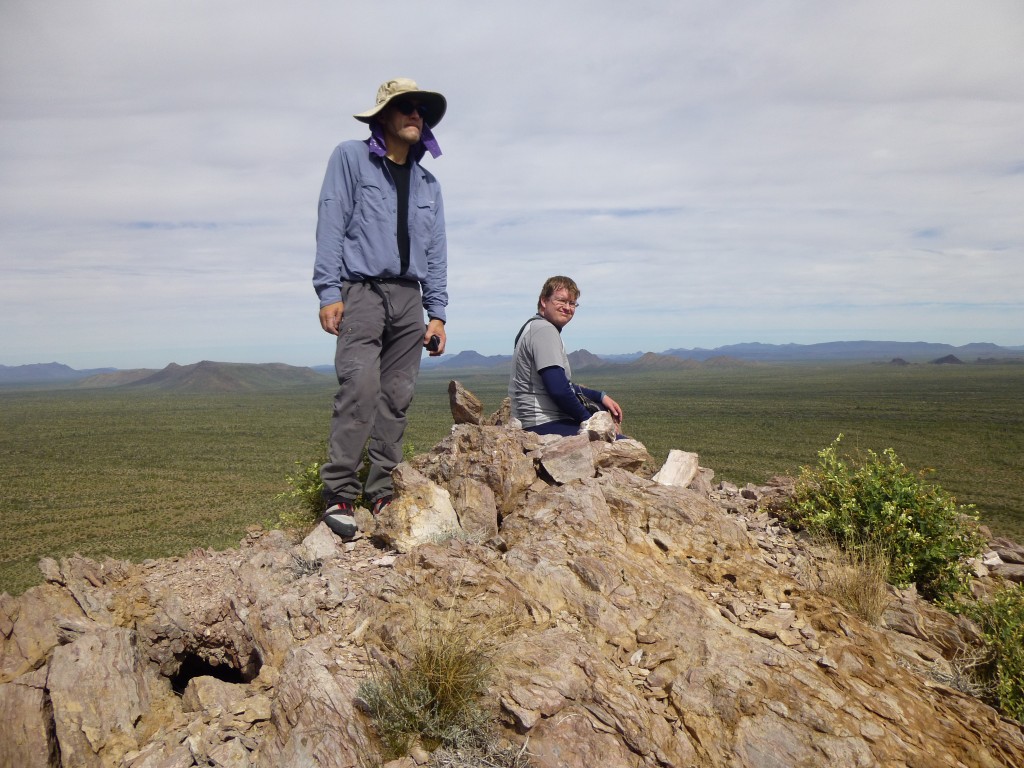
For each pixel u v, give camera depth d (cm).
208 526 4409
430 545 497
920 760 341
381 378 609
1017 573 675
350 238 569
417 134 566
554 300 698
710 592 482
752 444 9462
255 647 453
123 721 398
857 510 619
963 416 14425
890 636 471
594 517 532
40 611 495
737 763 335
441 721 342
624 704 356
